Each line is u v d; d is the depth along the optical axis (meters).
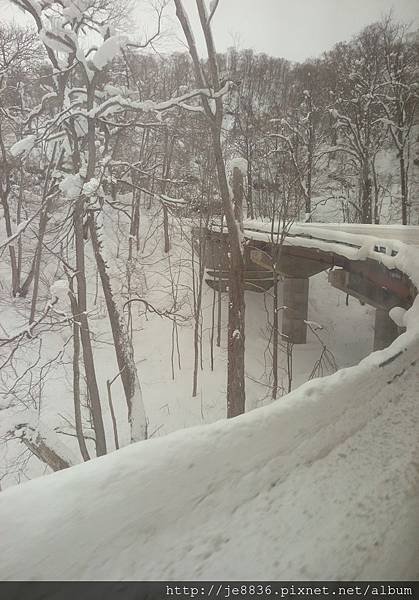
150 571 3.20
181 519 3.73
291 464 4.52
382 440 5.02
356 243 15.45
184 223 21.58
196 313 20.92
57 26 14.05
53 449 12.59
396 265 11.84
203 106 14.59
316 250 18.47
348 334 25.77
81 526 3.54
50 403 18.41
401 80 30.20
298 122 30.09
